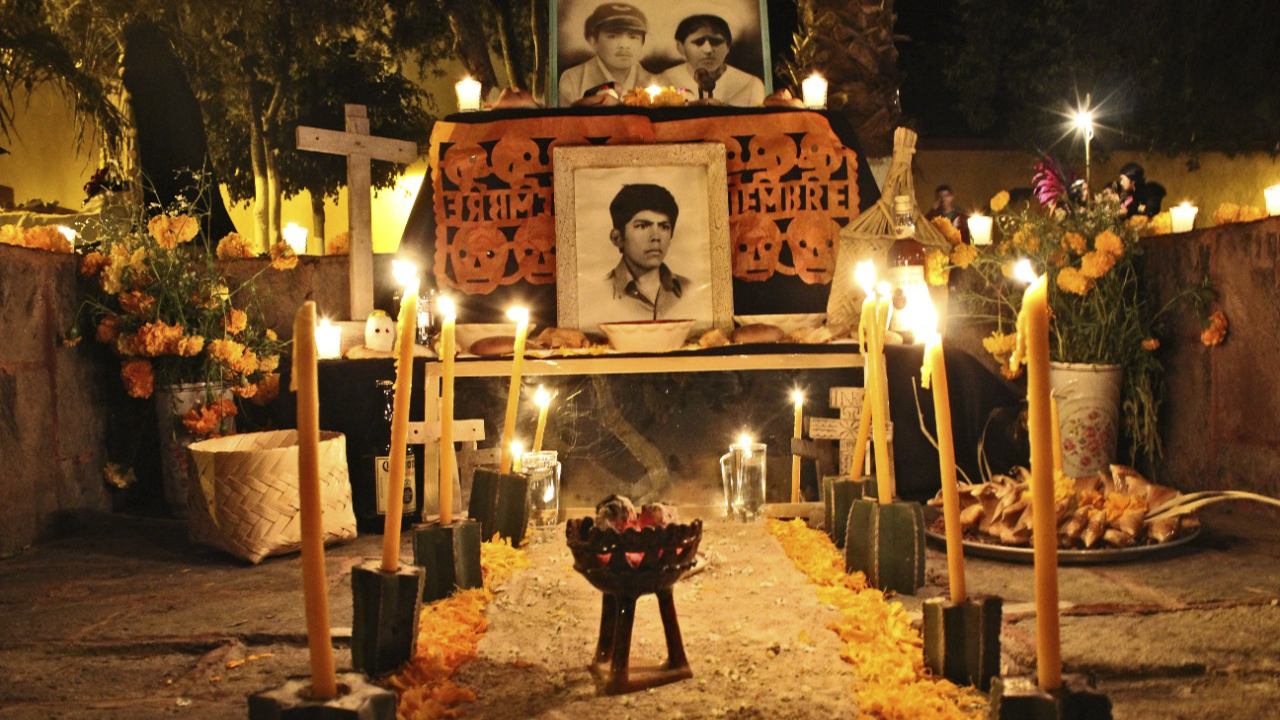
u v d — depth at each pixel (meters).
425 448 3.82
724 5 6.28
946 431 2.06
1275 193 4.72
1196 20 10.32
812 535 3.38
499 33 10.98
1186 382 4.17
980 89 11.87
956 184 13.25
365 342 4.23
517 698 2.04
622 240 4.51
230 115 11.36
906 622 2.39
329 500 3.50
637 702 2.00
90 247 4.65
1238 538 3.40
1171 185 13.06
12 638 2.57
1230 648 2.30
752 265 4.62
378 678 2.11
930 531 3.37
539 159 4.64
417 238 4.60
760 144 4.68
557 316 4.46
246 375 4.55
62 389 4.06
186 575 3.24
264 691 1.58
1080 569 3.00
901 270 4.17
